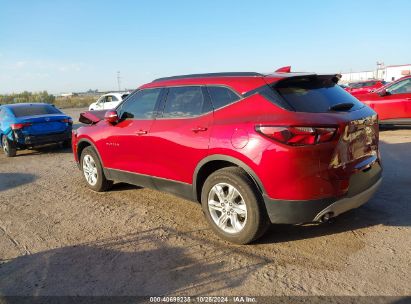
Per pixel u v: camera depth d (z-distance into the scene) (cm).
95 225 475
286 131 340
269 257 366
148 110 499
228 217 396
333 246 381
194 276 338
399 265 337
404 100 1045
